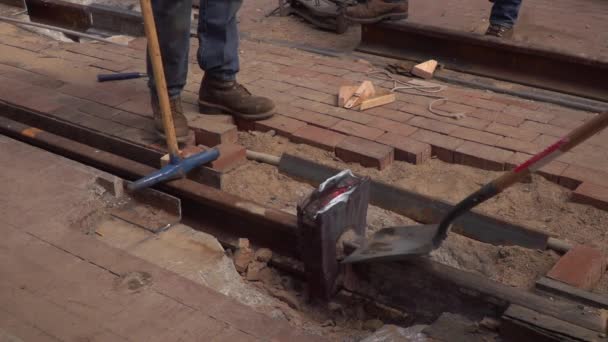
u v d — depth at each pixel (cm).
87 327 291
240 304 304
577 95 569
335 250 340
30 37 650
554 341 279
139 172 414
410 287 336
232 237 395
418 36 643
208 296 309
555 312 290
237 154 444
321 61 614
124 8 746
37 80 545
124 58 599
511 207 405
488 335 296
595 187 407
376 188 411
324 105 521
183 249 355
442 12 805
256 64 604
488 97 538
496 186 291
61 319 296
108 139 454
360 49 673
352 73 587
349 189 340
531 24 758
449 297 323
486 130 481
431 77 598
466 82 596
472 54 618
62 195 388
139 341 284
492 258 359
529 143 460
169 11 404
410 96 539
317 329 339
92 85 536
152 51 373
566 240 371
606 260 341
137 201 393
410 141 463
